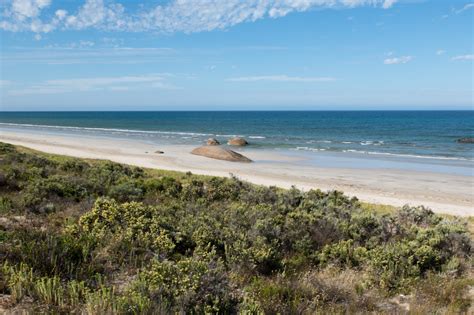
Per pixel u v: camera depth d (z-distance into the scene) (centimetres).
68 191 1155
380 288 686
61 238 648
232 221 952
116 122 12500
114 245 682
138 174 1972
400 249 828
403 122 12744
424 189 2534
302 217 1027
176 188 1477
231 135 7175
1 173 1262
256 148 4997
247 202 1348
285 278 666
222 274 572
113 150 4450
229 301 507
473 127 9981
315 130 8806
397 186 2617
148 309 446
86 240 670
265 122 12794
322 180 2789
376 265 758
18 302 461
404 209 1379
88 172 1723
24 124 10538
